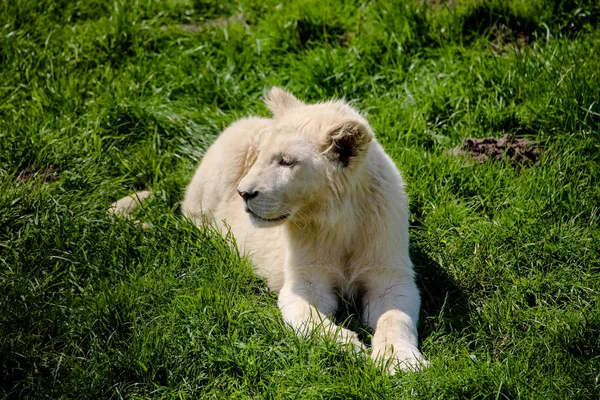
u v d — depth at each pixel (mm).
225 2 20359
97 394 9617
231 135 14086
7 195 13094
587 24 16797
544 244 12070
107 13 19922
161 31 18984
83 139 15266
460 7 17656
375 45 17438
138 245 12562
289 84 16969
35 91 16375
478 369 9531
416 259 12461
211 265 12008
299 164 11047
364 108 16250
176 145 15750
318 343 10047
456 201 13336
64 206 13156
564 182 13266
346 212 11523
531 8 17375
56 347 10617
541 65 15641
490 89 15641
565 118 14391
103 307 10938
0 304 11008
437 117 15344
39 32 18562
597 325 10383
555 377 9531
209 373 9945
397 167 13781
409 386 9312
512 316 10977
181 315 10875
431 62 16891
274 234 12688
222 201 13820
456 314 11352
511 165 14125
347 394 9234
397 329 10484
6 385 10086
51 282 11867
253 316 10758
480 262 12031
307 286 11734
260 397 9438
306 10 18484
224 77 17328
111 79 17203
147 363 9961
